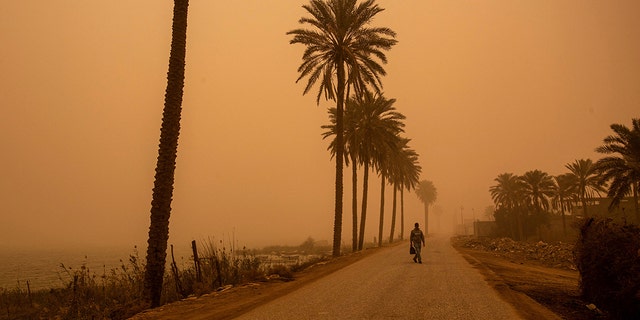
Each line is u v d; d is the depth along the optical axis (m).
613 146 33.72
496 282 12.96
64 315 11.43
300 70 28.23
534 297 10.54
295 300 9.85
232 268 15.14
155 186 12.79
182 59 13.92
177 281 12.81
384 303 9.27
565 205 65.94
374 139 36.25
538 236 65.62
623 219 9.46
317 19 27.64
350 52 26.08
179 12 14.12
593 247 9.26
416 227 20.14
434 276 14.27
